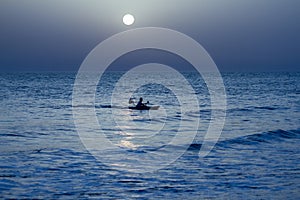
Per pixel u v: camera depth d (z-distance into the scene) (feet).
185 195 93.76
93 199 90.12
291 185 101.76
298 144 158.20
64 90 531.91
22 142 153.07
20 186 96.84
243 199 91.40
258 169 116.37
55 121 222.28
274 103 357.41
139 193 94.68
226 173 111.96
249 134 176.35
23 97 402.11
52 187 97.04
